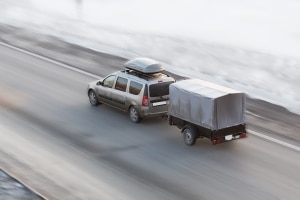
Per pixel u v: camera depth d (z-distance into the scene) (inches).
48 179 585.6
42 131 726.5
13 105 828.6
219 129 660.7
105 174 602.5
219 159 649.6
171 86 703.7
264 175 608.7
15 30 1347.2
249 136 721.0
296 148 684.1
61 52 1151.0
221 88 683.4
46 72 1007.0
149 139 708.0
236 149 679.7
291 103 853.8
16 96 871.1
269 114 802.8
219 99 650.8
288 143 699.4
